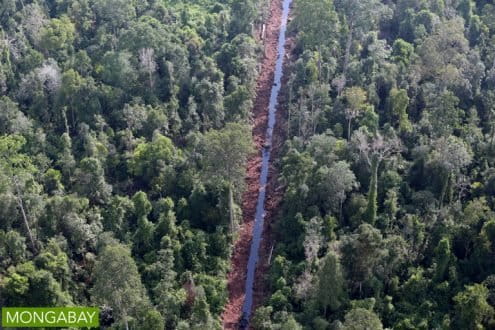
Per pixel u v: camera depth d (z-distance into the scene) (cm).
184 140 14450
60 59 15938
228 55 16525
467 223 11238
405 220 11481
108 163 13338
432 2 18012
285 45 19275
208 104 14688
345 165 11944
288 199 12362
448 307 10412
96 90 14512
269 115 16300
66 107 14262
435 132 13238
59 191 12262
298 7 17462
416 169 12850
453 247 11262
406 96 13825
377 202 12256
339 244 10631
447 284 10569
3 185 11069
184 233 11912
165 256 11212
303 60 16612
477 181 12594
